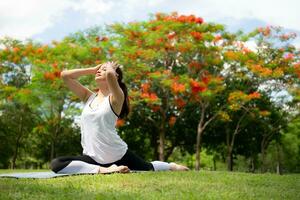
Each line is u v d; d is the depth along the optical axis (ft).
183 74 82.64
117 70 23.80
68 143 114.93
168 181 20.11
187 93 79.66
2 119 109.81
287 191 19.62
